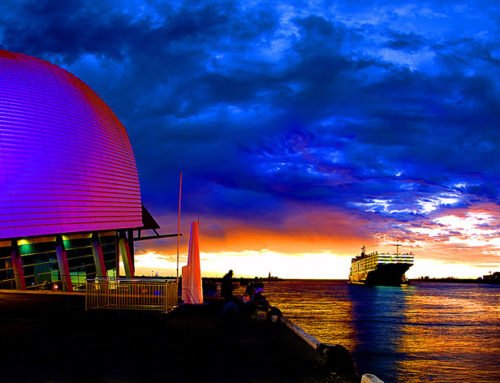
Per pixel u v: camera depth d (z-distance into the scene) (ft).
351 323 221.46
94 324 52.16
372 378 21.39
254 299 95.81
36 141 124.77
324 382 30.22
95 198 141.08
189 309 66.18
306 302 389.19
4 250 115.44
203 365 34.04
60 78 144.97
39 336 44.06
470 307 362.33
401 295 551.18
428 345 158.20
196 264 72.59
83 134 141.49
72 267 137.80
